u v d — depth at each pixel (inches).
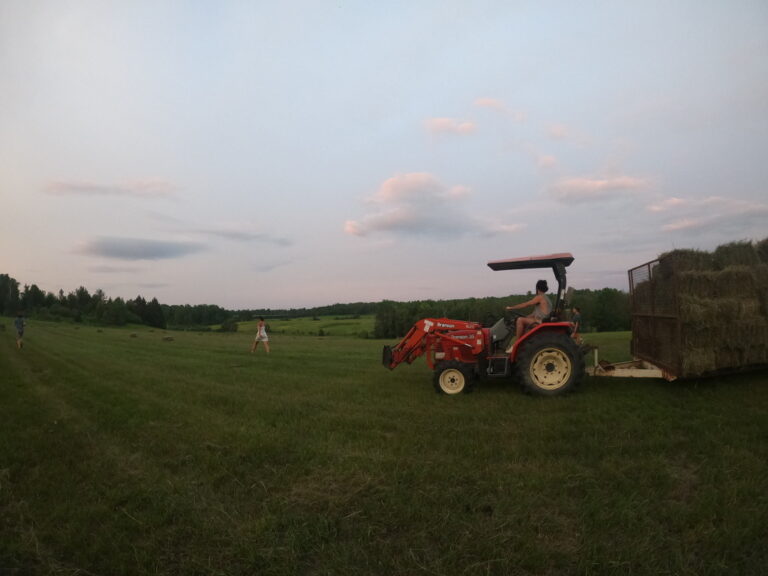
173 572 102.7
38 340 970.1
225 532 117.0
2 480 157.0
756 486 126.9
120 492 143.7
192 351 692.1
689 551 101.1
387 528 116.5
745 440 163.3
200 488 145.0
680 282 238.7
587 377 306.2
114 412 249.9
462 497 129.4
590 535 107.3
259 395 293.7
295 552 106.1
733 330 236.1
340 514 124.4
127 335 1363.2
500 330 289.7
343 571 98.6
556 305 285.0
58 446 193.5
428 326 299.1
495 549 103.3
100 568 105.2
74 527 122.2
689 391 244.1
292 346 838.5
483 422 207.6
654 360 277.4
